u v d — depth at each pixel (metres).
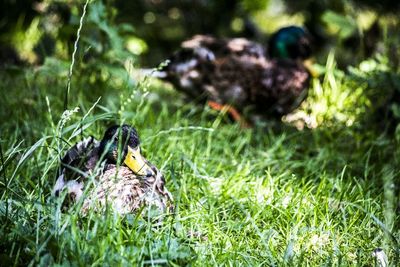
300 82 12.65
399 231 7.80
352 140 10.65
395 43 13.38
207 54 12.25
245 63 12.35
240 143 10.41
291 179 8.76
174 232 7.31
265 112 12.73
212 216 7.84
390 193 8.24
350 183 8.62
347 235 7.68
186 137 9.80
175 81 12.34
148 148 9.29
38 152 8.95
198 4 18.52
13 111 10.41
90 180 6.81
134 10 18.11
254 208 7.99
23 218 7.02
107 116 8.01
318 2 16.30
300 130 11.07
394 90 11.38
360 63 12.95
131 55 11.17
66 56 13.46
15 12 14.40
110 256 6.34
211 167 9.30
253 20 18.30
